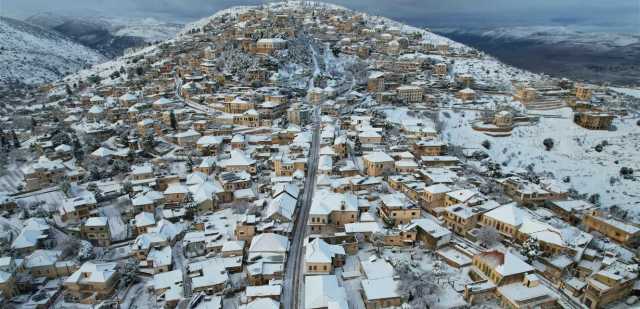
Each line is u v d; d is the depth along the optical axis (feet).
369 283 305.94
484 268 312.50
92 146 652.89
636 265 318.86
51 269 366.84
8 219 467.52
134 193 503.20
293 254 370.73
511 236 368.07
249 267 337.93
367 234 378.73
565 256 331.36
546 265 326.24
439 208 424.05
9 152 651.66
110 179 562.66
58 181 549.13
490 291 294.46
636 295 302.25
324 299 286.05
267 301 289.74
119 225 455.63
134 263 371.76
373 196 458.91
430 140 643.45
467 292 291.58
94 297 333.42
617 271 299.58
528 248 339.36
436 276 318.86
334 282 306.76
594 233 400.06
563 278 314.76
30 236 410.52
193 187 486.38
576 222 425.69
